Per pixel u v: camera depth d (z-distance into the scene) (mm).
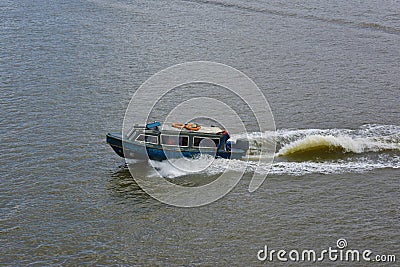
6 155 53031
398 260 40438
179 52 80438
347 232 43250
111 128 58938
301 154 53438
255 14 96000
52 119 60375
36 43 82562
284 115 62594
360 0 101375
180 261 40500
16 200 46750
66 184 49000
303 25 91125
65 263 40094
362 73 74062
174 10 98062
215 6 99875
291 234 43125
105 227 43875
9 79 70250
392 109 64188
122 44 83062
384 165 51781
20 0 101938
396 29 89188
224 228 43812
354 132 58688
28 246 41688
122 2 102125
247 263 40344
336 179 49781
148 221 44594
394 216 44969
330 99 66562
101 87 68938
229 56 79125
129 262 40344
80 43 83125
